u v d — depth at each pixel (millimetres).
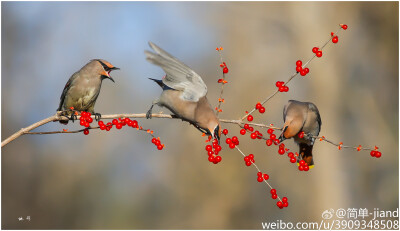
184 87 7461
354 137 18328
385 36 19188
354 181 17906
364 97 18688
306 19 18562
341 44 18500
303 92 18469
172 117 7777
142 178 19141
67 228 19453
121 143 19672
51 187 19844
